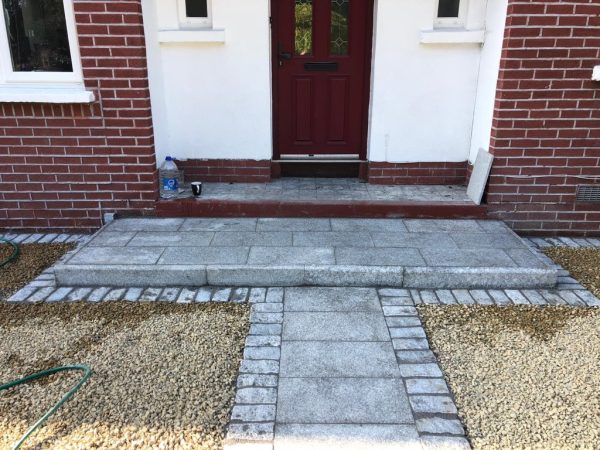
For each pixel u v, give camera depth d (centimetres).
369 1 481
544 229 450
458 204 446
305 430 229
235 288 357
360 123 521
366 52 496
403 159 503
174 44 468
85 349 286
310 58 503
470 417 237
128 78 411
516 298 344
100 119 420
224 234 412
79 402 245
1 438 225
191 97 484
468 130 495
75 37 405
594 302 338
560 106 416
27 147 428
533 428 229
